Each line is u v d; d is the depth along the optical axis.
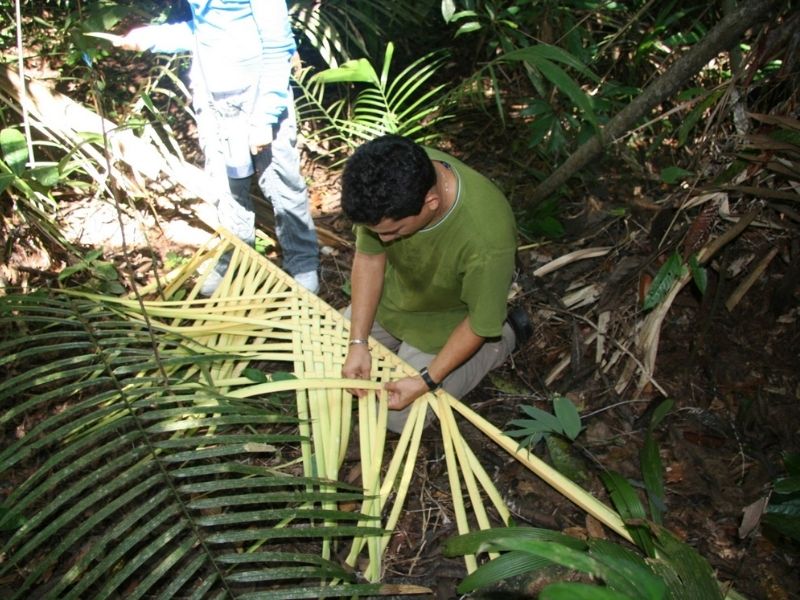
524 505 2.15
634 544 1.91
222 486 1.67
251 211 2.76
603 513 1.94
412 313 2.33
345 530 1.71
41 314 2.53
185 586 1.90
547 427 2.11
